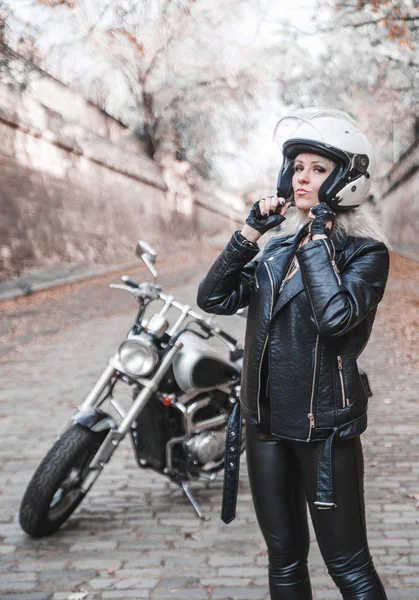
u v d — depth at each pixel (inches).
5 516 141.3
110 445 131.3
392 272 855.1
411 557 122.5
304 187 75.7
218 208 2084.2
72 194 804.0
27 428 207.5
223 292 81.9
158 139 1258.0
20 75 687.7
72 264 779.4
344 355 73.4
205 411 146.3
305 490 77.4
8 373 291.1
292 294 73.7
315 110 76.0
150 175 1197.7
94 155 880.3
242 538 131.3
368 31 561.0
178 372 138.9
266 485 78.0
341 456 73.7
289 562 78.4
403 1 484.1
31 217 682.2
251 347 77.0
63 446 127.6
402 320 462.6
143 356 131.4
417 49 545.3
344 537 73.9
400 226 1307.8
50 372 292.5
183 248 1413.6
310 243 71.4
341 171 73.8
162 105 1115.3
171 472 143.5
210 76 1040.2
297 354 73.4
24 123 672.4
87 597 108.8
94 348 350.3
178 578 115.2
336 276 70.0
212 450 143.2
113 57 925.8
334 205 75.2
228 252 80.5
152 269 136.5
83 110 911.7
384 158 1373.0
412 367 304.0
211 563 120.7
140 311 138.5
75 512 144.1
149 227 1194.0
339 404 72.8
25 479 163.6
